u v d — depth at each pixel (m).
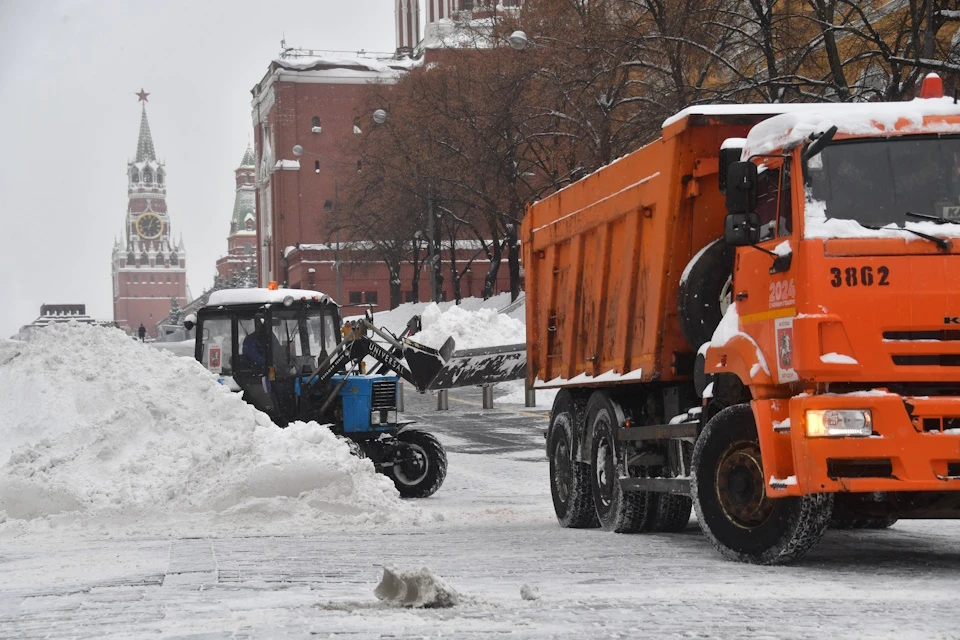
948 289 15.27
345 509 24.52
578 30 72.94
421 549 19.19
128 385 26.42
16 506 23.83
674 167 20.19
